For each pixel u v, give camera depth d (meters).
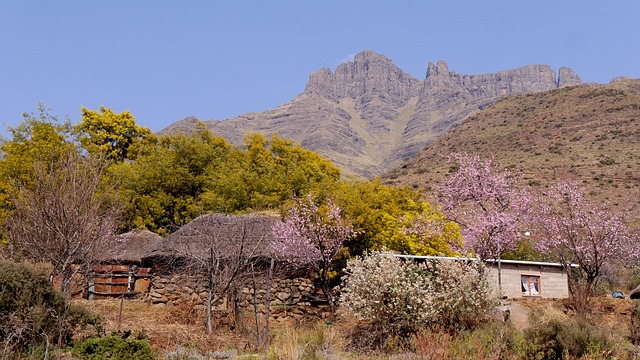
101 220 16.03
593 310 17.20
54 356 10.43
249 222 20.03
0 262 11.37
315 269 19.88
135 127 43.31
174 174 31.77
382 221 23.36
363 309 13.78
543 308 16.45
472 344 11.46
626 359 11.05
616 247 17.64
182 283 19.50
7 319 10.64
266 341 13.31
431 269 14.86
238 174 31.30
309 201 21.36
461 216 19.31
